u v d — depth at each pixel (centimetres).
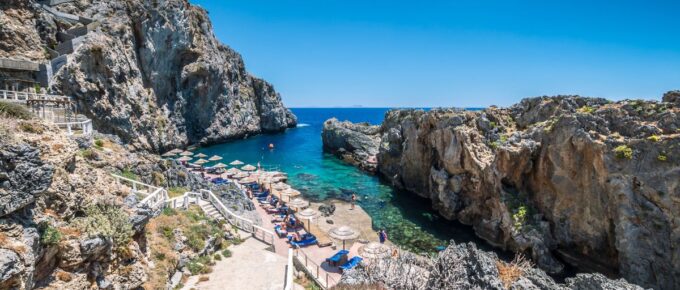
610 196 2581
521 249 2964
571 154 2858
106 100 5684
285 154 8025
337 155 7694
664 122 2503
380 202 4522
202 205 2612
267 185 4650
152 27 7388
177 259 1745
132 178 2405
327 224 3603
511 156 3198
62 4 6059
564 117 2944
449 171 4012
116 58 6062
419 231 3547
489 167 3409
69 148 1111
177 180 3155
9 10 4712
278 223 3291
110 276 1112
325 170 6400
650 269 2361
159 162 3056
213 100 9419
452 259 1580
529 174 3253
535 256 2850
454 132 3888
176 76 8294
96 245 1029
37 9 5147
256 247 2228
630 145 2503
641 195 2433
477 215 3628
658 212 2347
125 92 6188
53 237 924
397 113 7125
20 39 4691
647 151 2417
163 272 1534
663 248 2319
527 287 1397
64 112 2578
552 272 2752
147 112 6944
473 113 4056
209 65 8888
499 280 1444
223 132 9625
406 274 1692
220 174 5141
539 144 3162
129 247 1215
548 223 2998
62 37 5400
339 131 7862
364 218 3884
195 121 8900
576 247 2862
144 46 7250
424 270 1798
